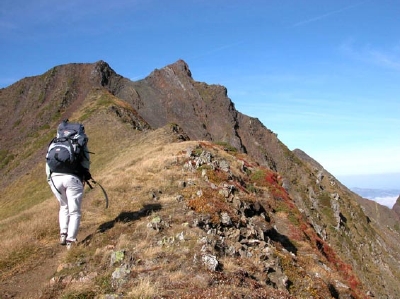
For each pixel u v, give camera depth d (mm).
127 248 10070
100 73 137625
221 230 13438
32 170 64000
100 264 9383
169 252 9531
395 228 192875
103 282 8250
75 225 10422
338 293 15734
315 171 133375
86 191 19219
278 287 10680
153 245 10203
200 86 158000
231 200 18688
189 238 10641
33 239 12273
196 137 133375
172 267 8656
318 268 17750
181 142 38031
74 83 129500
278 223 25266
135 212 13789
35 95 126812
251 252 12039
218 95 155625
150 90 150000
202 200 14898
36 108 120312
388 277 68875
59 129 10422
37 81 133625
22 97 129250
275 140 148000
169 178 19266
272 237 19734
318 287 12383
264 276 10352
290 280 11688
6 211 49094
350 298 15914
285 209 28406
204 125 142125
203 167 22672
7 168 84750
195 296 7047
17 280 9414
